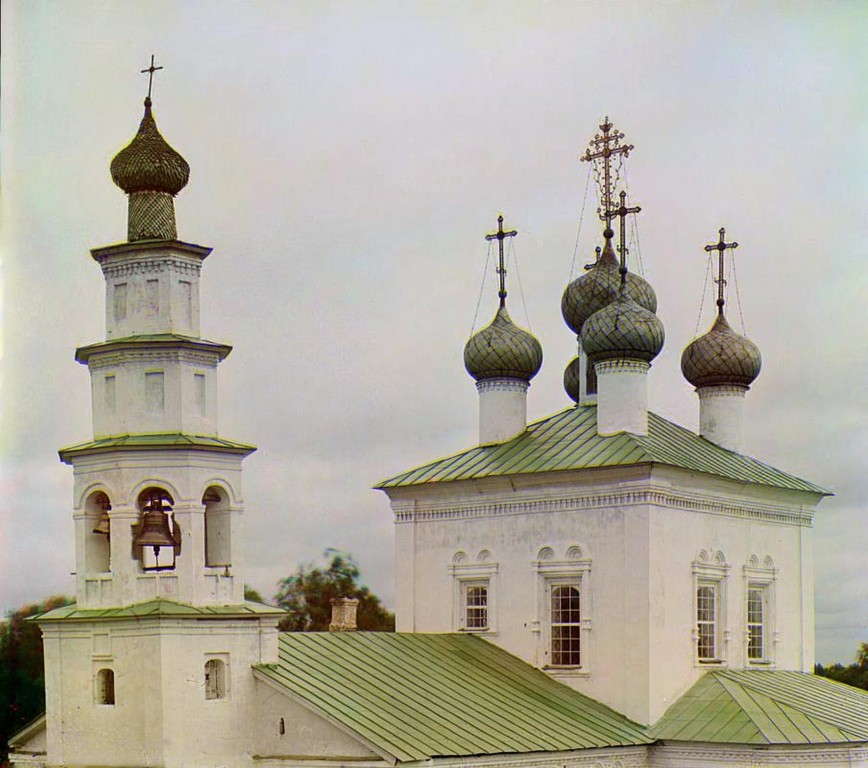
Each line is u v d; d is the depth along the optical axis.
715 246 56.59
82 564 39.06
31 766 41.06
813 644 54.16
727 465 51.00
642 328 48.84
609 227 54.91
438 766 37.47
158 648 37.16
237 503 39.34
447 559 50.59
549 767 41.06
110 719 37.94
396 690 41.25
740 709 45.44
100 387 39.44
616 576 46.59
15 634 50.69
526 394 52.88
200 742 37.56
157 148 39.75
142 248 39.12
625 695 45.91
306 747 38.06
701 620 48.84
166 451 38.19
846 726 45.53
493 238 53.69
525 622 48.41
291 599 70.75
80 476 39.22
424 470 51.59
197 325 39.72
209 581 38.44
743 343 54.03
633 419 49.06
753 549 51.25
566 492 48.00
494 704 42.94
